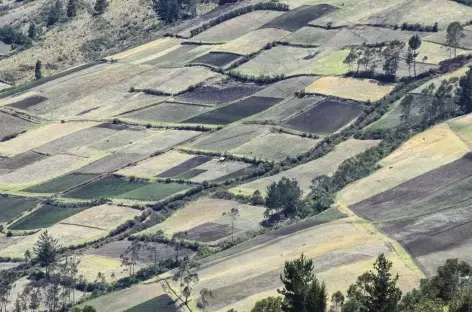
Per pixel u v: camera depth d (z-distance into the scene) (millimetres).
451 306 153000
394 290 148750
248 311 194875
